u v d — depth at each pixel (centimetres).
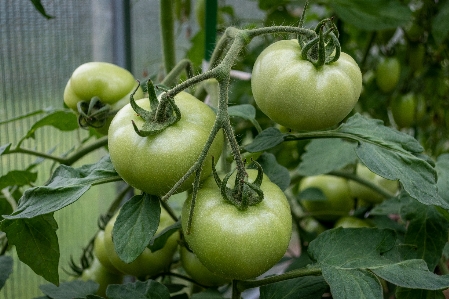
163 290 50
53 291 55
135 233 41
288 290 49
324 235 46
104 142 62
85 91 56
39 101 77
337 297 40
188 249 56
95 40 83
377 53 104
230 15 102
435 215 54
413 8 99
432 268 52
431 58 101
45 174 82
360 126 50
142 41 97
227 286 67
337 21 92
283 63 43
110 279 65
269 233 40
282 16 90
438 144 111
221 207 40
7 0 71
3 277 54
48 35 77
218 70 38
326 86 43
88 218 88
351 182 75
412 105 92
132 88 57
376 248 45
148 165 40
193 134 40
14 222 46
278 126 79
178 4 94
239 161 39
